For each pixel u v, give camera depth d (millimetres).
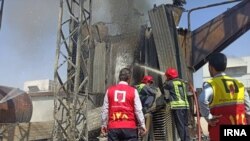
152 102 8547
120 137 5559
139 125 5699
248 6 13156
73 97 10539
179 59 12508
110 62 13742
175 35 12641
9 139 10055
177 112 8359
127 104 5605
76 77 10523
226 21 13461
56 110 10750
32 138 10828
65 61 10867
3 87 11992
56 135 10609
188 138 8422
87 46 12148
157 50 13008
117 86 5758
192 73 13625
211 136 4102
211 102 4113
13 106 11602
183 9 13625
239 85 4195
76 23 11109
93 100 13594
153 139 8914
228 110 4035
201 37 13781
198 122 5391
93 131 12156
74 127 10461
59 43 10836
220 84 4109
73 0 11227
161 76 12812
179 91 8508
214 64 4207
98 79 13578
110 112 5664
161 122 8969
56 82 10781
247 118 4176
